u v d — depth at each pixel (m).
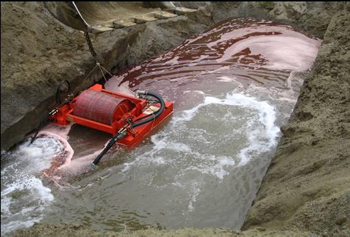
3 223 7.87
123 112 10.25
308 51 14.61
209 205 8.02
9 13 11.52
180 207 8.02
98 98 10.23
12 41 11.10
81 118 10.26
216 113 10.94
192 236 5.48
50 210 8.13
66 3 14.08
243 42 15.47
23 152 9.84
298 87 12.22
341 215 5.32
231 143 9.73
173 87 12.45
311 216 5.61
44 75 10.98
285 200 6.49
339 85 9.43
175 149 9.64
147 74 13.36
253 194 8.22
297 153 8.05
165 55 14.65
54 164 9.38
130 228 7.59
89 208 8.14
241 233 5.57
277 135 9.90
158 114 10.30
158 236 5.54
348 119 8.30
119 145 9.78
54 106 11.13
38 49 11.59
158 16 15.60
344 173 6.41
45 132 10.46
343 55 10.44
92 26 13.72
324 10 16.34
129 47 13.95
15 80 10.34
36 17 12.20
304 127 8.55
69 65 11.63
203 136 10.06
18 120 10.02
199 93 11.98
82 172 9.07
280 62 13.78
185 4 17.42
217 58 14.30
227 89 12.16
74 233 5.77
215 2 18.12
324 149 7.64
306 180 6.90
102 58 12.55
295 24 16.84
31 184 8.81
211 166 9.04
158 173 8.94
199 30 16.61
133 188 8.59
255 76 12.91
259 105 11.24
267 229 5.81
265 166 8.94
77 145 9.99
